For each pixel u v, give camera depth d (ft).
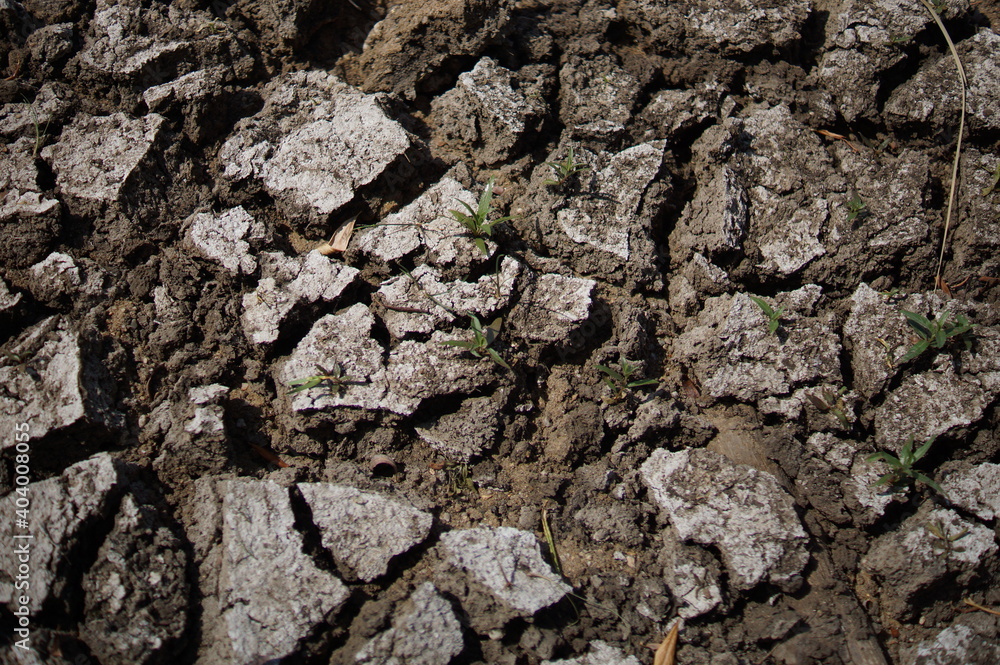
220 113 3.77
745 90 3.92
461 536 3.37
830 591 3.40
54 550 3.26
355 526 3.36
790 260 3.69
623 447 3.52
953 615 3.43
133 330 3.55
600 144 3.82
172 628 3.27
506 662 3.28
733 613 3.38
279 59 3.91
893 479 3.45
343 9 3.98
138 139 3.68
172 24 3.83
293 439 3.50
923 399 3.54
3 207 3.59
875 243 3.69
